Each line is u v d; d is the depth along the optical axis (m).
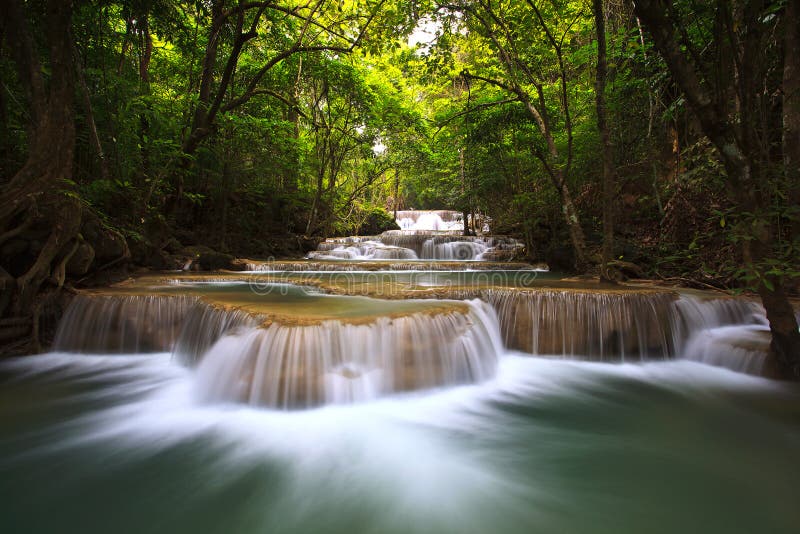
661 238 8.77
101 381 4.46
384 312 4.37
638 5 2.96
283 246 14.80
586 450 3.21
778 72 5.91
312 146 18.08
